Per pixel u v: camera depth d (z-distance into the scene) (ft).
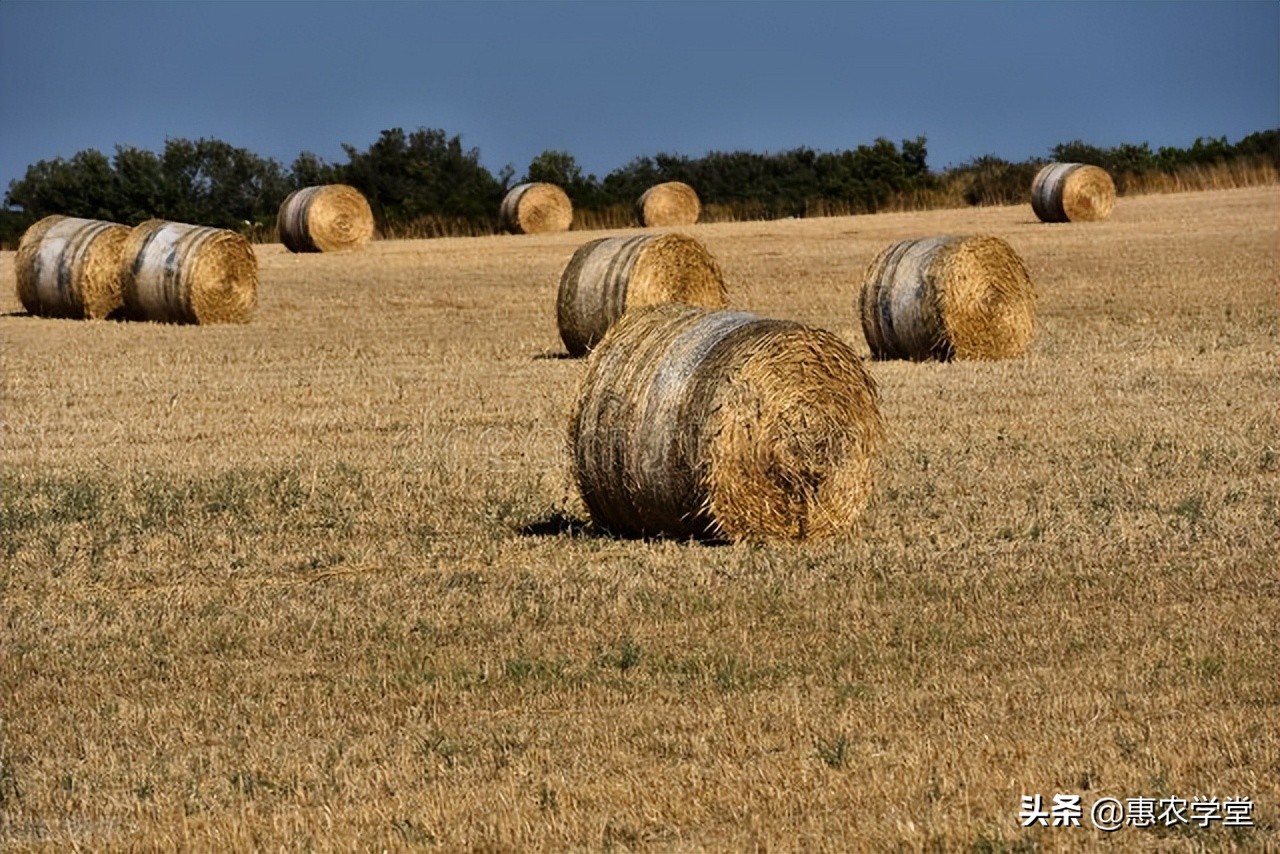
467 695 90.99
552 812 72.79
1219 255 379.55
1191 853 66.69
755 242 466.29
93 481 156.35
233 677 95.76
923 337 231.91
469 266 430.20
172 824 73.67
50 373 235.40
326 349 262.88
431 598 112.27
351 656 99.76
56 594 116.88
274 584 118.62
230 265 307.78
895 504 139.64
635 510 128.57
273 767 80.02
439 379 223.51
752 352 126.11
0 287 398.21
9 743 85.30
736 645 99.30
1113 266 362.94
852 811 71.87
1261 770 75.77
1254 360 223.30
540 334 281.54
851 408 130.00
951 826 69.15
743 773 76.64
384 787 77.41
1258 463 153.28
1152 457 157.07
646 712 86.69
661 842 69.72
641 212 618.85
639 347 128.88
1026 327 235.20
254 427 186.91
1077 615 103.81
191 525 137.39
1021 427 175.42
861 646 98.07
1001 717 83.87
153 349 265.13
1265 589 109.09
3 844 72.18
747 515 126.93
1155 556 118.52
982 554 120.57
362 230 505.66
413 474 156.35
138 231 315.37
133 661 99.55
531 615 107.24
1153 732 80.64
